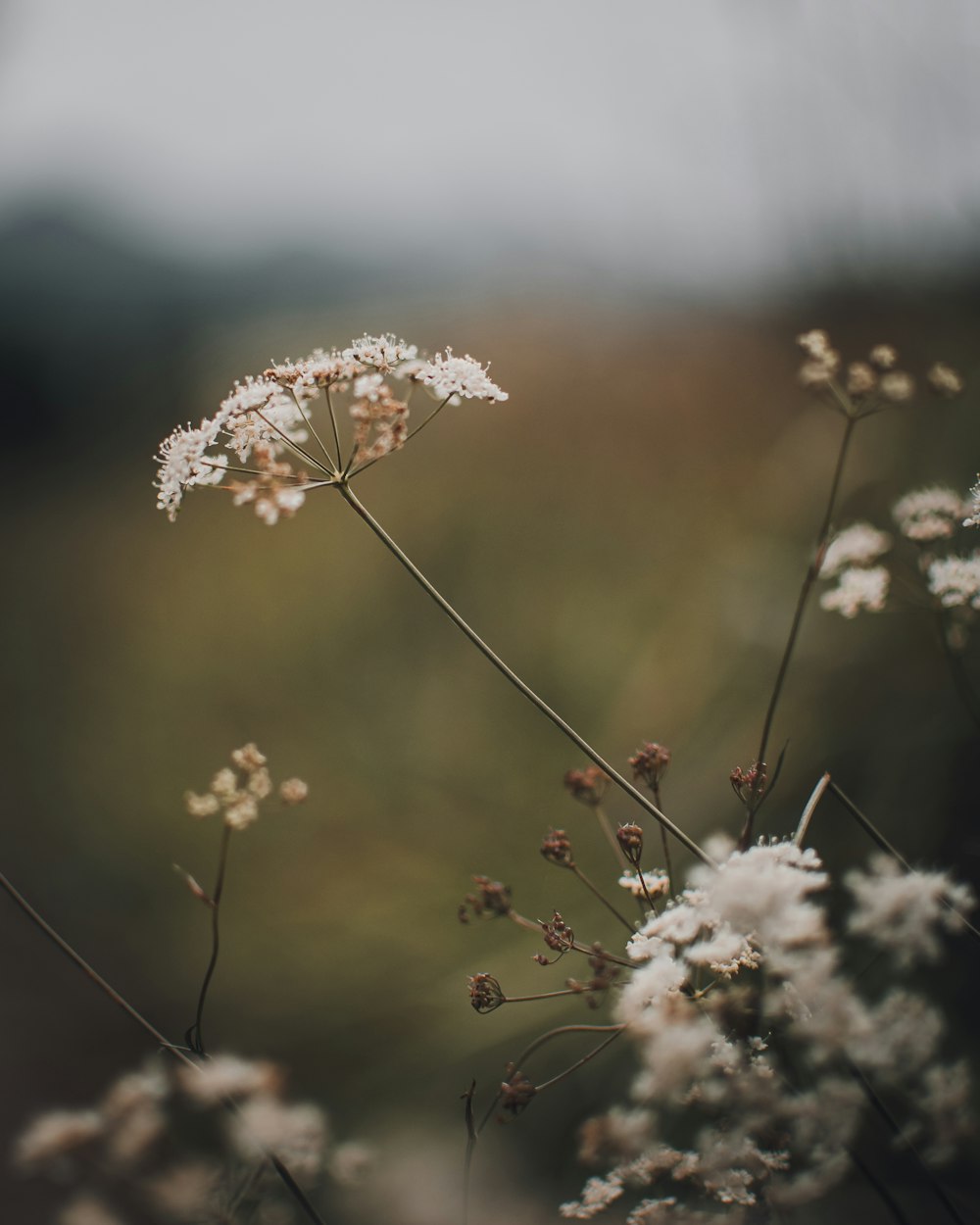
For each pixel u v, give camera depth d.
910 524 2.39
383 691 5.62
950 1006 2.74
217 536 8.87
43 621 9.16
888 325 4.63
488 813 4.70
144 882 5.44
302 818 5.16
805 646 4.29
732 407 6.23
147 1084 1.92
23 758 7.12
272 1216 1.79
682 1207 1.66
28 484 14.02
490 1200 3.08
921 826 3.37
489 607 5.96
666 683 4.85
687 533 5.73
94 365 14.77
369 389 2.08
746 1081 1.55
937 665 3.74
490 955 4.06
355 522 7.04
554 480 6.41
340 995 4.20
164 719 6.48
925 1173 1.62
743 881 1.49
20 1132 4.37
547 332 7.12
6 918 5.60
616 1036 1.67
